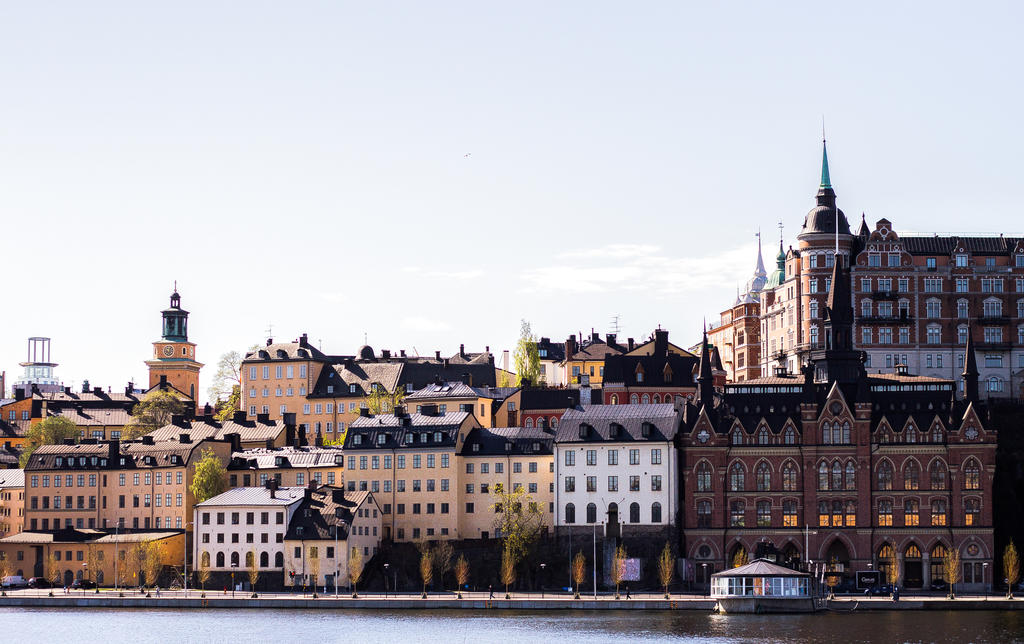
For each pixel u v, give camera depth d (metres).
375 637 197.88
